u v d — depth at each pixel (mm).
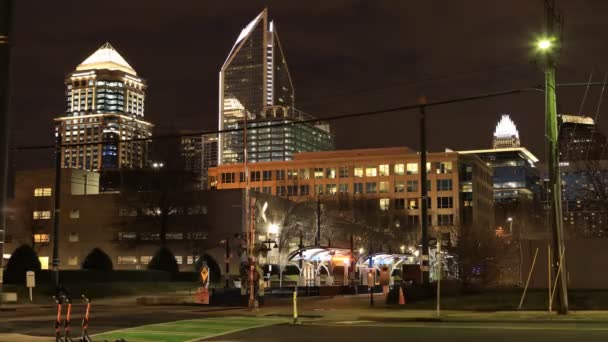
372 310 33531
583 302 31438
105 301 49219
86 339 18078
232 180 171000
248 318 29719
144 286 59969
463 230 65125
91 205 106062
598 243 36312
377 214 115188
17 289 47844
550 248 34219
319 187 165750
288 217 98750
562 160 73312
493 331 21891
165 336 21672
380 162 163500
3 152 22047
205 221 99312
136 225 102750
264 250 67062
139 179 102938
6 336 21422
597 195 72312
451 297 35625
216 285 67312
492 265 49750
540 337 19719
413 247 109750
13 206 107688
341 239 101562
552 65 29250
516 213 117312
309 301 44656
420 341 19219
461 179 160750
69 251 105812
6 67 21547
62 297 16969
